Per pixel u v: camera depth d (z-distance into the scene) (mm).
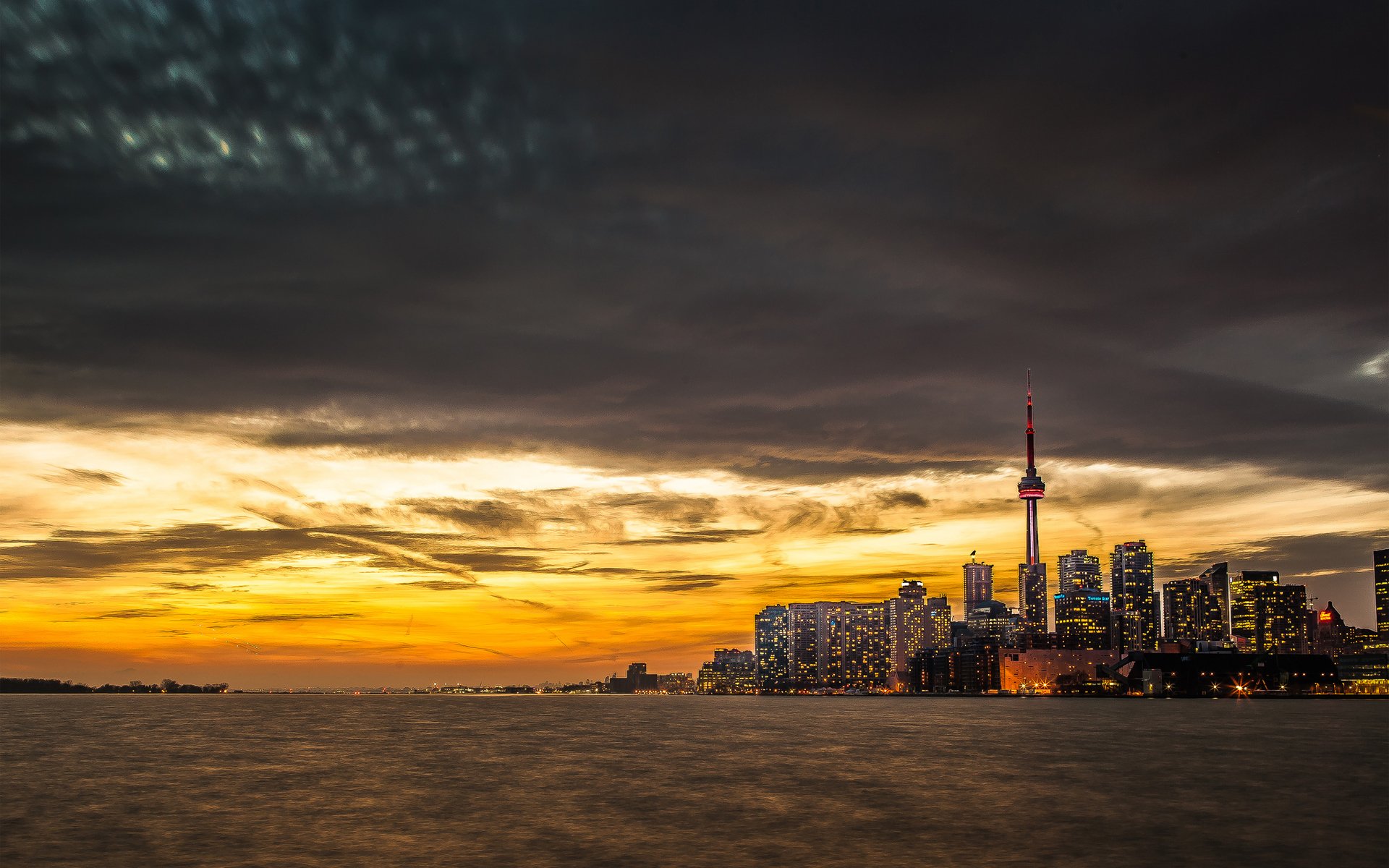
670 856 65562
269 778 113750
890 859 65062
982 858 65375
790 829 76312
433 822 79750
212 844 69750
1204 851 68438
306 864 63344
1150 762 138125
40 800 93375
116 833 74375
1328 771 124938
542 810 86250
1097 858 65750
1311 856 66875
